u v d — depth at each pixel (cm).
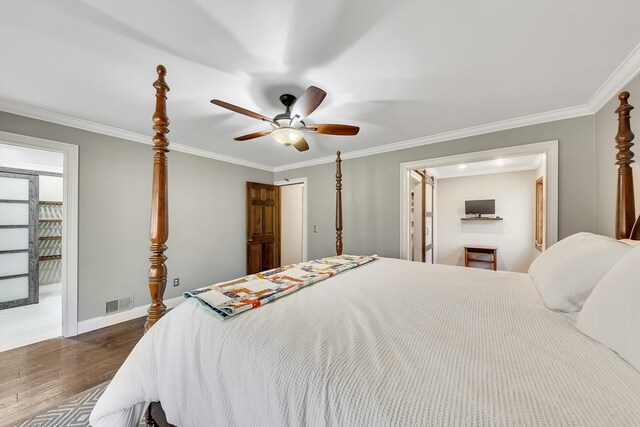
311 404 65
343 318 103
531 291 134
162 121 125
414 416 53
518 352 73
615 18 122
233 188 405
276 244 464
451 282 158
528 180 485
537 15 121
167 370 98
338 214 289
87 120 249
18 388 178
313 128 202
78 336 251
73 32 131
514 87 189
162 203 126
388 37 136
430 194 523
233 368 84
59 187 425
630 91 165
